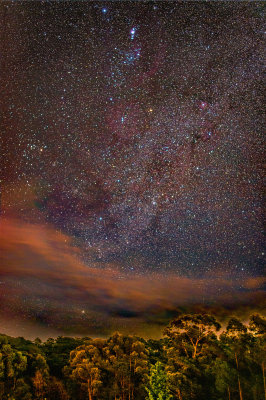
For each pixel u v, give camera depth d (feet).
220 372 48.01
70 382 49.19
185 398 44.98
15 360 48.44
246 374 48.55
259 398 44.27
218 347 56.49
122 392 46.57
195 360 54.85
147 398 35.53
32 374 48.96
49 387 47.11
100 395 46.24
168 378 46.44
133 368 49.52
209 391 46.19
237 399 44.37
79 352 51.80
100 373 48.62
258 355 51.21
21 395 43.96
